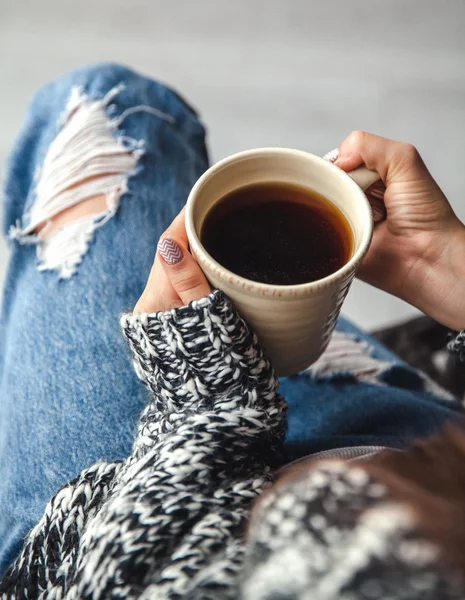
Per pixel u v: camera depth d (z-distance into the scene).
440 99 1.26
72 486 0.50
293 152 0.49
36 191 0.71
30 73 1.32
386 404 0.63
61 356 0.63
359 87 1.28
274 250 0.48
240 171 0.49
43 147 0.74
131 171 0.71
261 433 0.46
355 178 0.55
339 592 0.34
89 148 0.71
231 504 0.43
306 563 0.35
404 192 0.57
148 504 0.42
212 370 0.47
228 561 0.39
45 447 0.60
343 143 0.55
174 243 0.47
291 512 0.36
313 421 0.63
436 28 1.31
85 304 0.65
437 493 0.36
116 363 0.62
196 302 0.46
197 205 0.48
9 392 0.64
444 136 1.23
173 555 0.41
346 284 0.46
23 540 0.57
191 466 0.44
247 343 0.47
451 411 0.63
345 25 1.33
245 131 1.26
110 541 0.42
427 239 0.59
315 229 0.49
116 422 0.60
